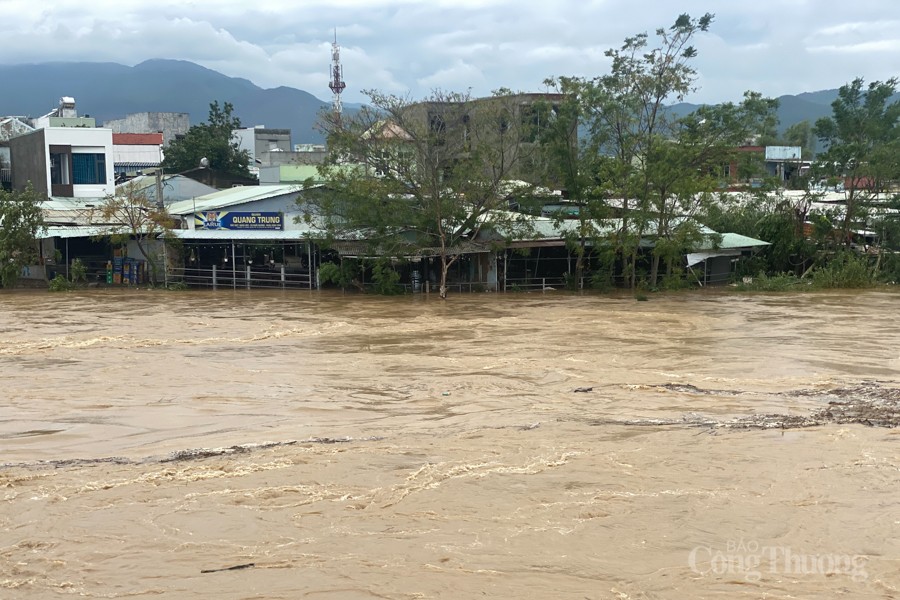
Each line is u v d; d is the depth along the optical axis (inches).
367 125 1593.3
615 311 1294.3
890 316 1217.4
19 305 1376.7
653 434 539.2
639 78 1683.1
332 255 1710.1
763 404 631.2
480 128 1598.2
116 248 1863.9
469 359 842.2
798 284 1748.3
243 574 335.9
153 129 3644.2
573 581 330.3
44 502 413.4
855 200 1982.0
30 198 1717.5
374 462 476.4
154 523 387.2
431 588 323.6
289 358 853.2
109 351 896.9
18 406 624.7
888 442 518.0
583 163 1691.7
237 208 1721.2
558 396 665.6
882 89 1952.5
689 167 1726.1
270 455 490.9
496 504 412.2
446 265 1544.0
